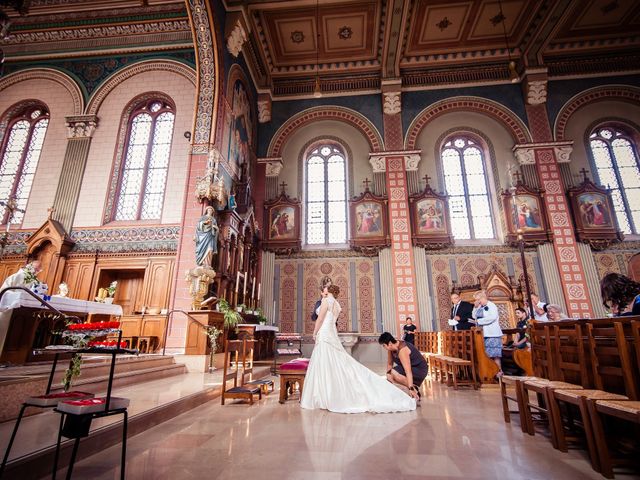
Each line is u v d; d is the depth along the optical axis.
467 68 14.52
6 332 4.94
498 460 2.58
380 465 2.47
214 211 9.10
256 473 2.33
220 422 3.71
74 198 11.24
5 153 12.36
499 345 6.41
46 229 10.63
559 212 12.34
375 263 12.73
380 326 12.04
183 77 12.30
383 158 13.67
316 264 12.92
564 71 13.97
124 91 12.41
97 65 12.76
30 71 12.88
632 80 13.63
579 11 12.62
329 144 14.68
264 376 7.81
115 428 2.98
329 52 14.39
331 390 4.29
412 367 4.98
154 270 10.30
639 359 2.38
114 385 4.98
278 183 13.98
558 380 3.47
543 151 13.11
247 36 11.60
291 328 12.34
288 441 3.03
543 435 3.23
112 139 11.88
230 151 10.91
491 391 5.94
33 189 11.54
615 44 13.71
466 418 3.88
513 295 11.59
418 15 12.81
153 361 6.50
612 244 11.98
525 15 12.84
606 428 2.89
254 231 12.20
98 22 12.80
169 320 8.20
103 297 8.30
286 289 12.75
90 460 2.60
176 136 11.67
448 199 13.35
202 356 7.27
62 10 12.66
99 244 10.67
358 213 13.09
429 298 12.01
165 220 10.80
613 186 12.95
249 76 13.38
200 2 9.77
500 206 12.86
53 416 3.47
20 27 12.91
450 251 12.55
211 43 10.21
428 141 14.02
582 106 13.69
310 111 14.68
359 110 14.52
